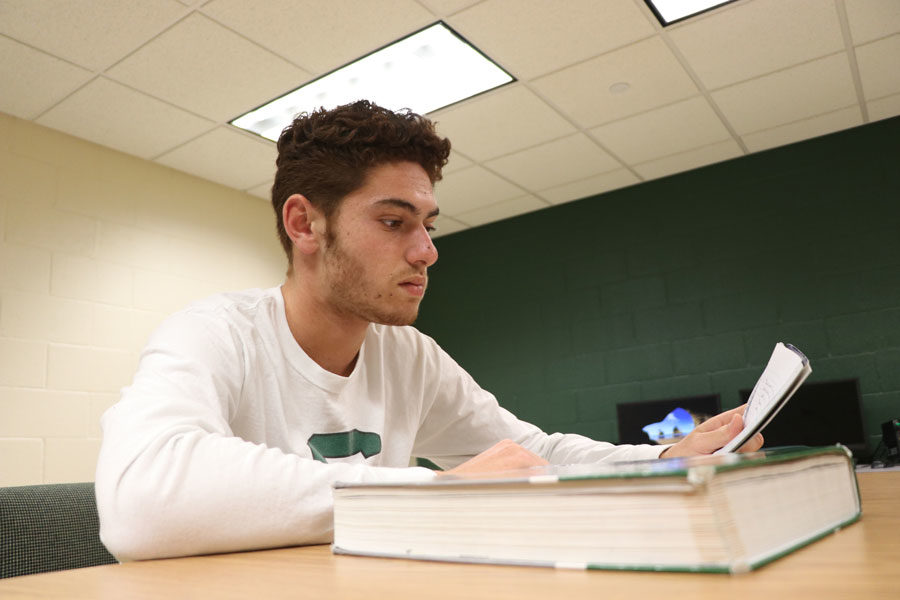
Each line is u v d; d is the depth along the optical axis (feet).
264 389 2.72
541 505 1.02
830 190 12.42
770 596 0.69
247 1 8.10
